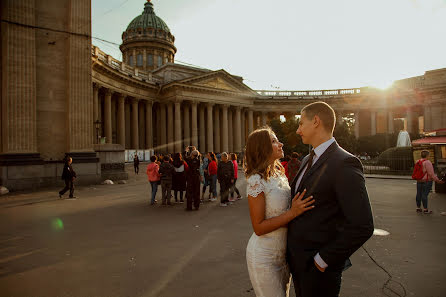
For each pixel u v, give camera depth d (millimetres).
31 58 18297
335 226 2223
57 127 19562
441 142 22266
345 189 2105
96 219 9367
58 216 9820
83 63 20422
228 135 59281
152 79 50750
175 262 5570
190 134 57375
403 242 6727
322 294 2199
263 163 2492
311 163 2465
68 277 4910
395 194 14555
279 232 2459
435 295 4199
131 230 7988
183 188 12680
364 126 63594
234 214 10188
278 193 2447
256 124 67125
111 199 13578
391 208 10930
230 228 8203
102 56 38375
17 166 17109
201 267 5312
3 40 17594
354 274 4961
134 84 45562
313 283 2191
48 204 12227
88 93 20578
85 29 20594
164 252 6152
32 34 18375
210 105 53062
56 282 4719
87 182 19766
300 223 2305
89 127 20484
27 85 18047
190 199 10906
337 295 2236
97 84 36656
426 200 10008
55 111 19516
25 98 17922
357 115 59688
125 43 65188
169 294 4277
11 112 17375
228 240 7016
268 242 2441
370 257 5758
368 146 49625
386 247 6375
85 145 20203
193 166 11016
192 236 7375
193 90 50750
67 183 14031
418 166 10109
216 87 53125
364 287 4473
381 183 19734
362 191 2100
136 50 64750
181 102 50094
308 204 2236
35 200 13289
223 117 55125
